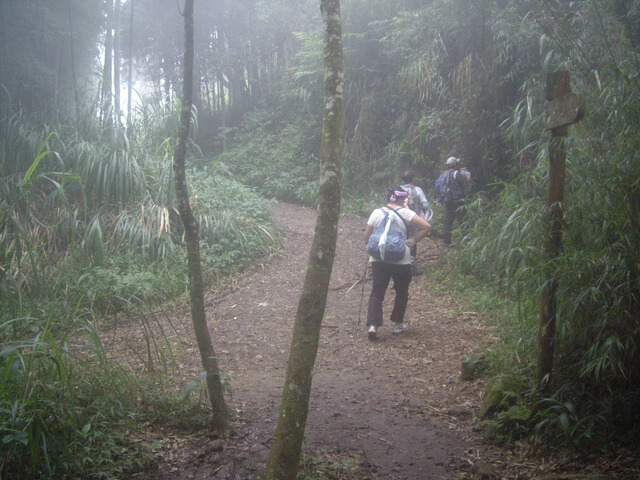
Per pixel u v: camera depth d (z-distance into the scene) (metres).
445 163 11.48
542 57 8.55
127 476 3.33
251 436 3.86
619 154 3.85
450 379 5.04
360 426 4.15
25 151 8.91
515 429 3.84
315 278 2.74
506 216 5.41
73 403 3.35
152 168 9.70
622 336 3.54
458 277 8.25
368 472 3.47
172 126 10.36
